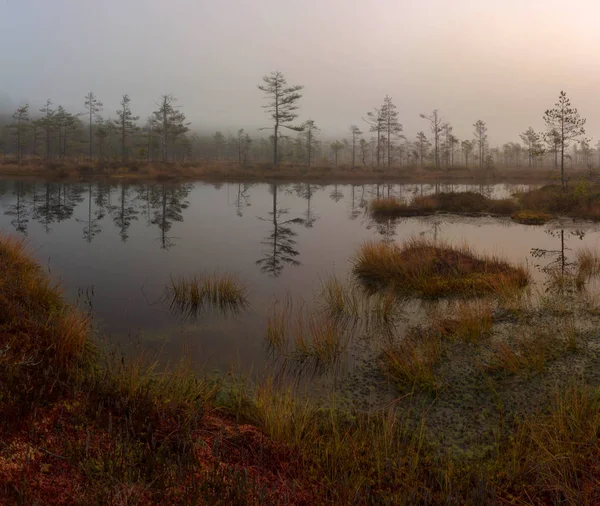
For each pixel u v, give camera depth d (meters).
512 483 3.41
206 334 6.83
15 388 3.83
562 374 5.18
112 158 65.44
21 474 2.77
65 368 4.74
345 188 44.06
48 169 50.88
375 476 3.47
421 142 81.00
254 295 9.07
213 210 25.02
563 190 26.20
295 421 4.12
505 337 6.43
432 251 11.16
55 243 14.55
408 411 4.54
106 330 6.85
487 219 22.02
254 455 3.58
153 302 8.41
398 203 25.66
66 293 8.81
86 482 2.83
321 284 10.02
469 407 4.65
